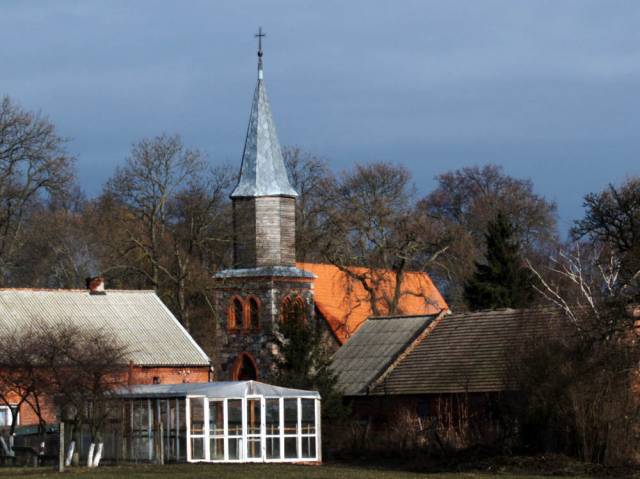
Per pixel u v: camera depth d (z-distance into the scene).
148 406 70.25
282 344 83.50
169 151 105.19
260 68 95.56
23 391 80.38
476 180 143.88
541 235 133.75
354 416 84.19
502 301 102.69
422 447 72.44
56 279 114.75
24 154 97.94
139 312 94.44
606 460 60.53
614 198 73.94
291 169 125.75
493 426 70.12
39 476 56.41
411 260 109.50
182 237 105.75
